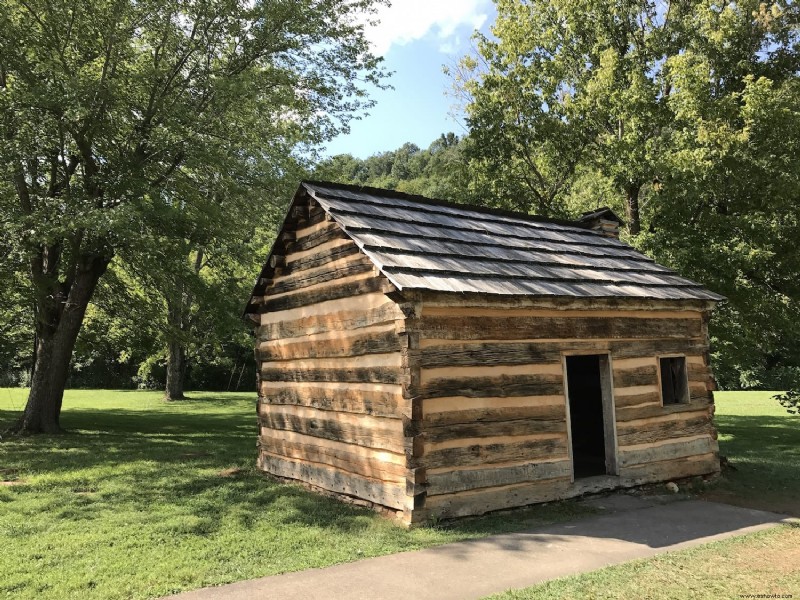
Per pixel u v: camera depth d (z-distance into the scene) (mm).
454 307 7094
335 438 8234
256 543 6133
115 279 17125
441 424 6836
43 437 14289
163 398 29812
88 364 34844
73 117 12492
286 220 9398
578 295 7926
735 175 14477
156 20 14367
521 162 21750
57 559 5680
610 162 18031
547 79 20562
